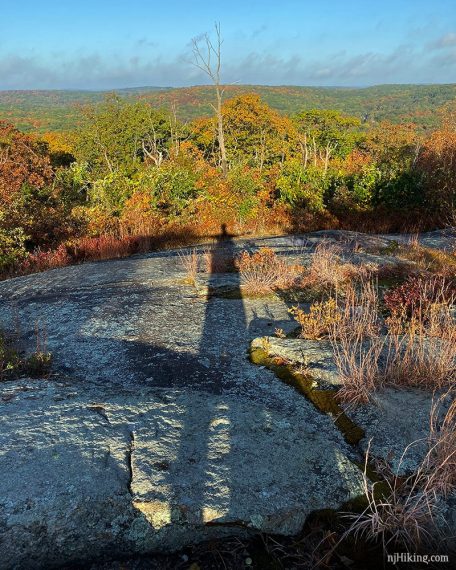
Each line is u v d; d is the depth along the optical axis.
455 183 11.77
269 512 2.16
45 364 3.73
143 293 5.58
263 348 3.89
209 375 3.52
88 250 9.50
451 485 2.30
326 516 2.21
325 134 62.72
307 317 4.35
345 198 12.07
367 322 4.17
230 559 2.08
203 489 2.24
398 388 3.11
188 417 2.80
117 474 2.30
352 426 2.81
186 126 60.16
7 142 28.02
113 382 3.48
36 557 2.02
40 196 13.55
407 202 11.59
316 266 6.00
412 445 2.59
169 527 2.13
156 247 10.31
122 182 13.15
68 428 2.63
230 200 12.27
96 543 2.08
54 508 2.10
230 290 5.57
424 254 7.26
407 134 45.50
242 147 57.53
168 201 12.51
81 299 5.48
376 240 8.66
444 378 3.19
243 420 2.78
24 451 2.41
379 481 2.38
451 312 4.49
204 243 10.37
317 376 3.39
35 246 10.41
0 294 6.09
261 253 6.69
